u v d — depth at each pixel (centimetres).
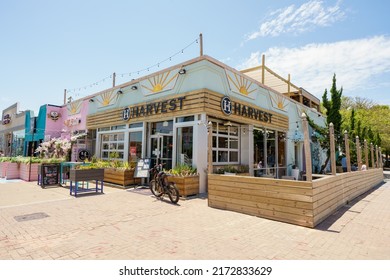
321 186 550
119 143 1259
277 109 1356
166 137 1010
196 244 390
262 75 1377
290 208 516
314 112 1834
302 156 1614
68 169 1048
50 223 496
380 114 3316
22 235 424
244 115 1056
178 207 654
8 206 647
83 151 1454
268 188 553
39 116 1859
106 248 371
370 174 1154
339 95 1752
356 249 376
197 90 864
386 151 3161
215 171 945
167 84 994
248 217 558
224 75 961
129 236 425
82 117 1566
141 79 1127
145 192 873
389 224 515
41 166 967
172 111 941
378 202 770
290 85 1709
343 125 2183
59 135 1797
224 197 635
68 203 689
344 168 1981
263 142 1248
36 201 712
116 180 1014
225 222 517
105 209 622
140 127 1113
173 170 841
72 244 386
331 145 684
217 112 895
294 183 514
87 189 883
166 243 393
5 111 2511
